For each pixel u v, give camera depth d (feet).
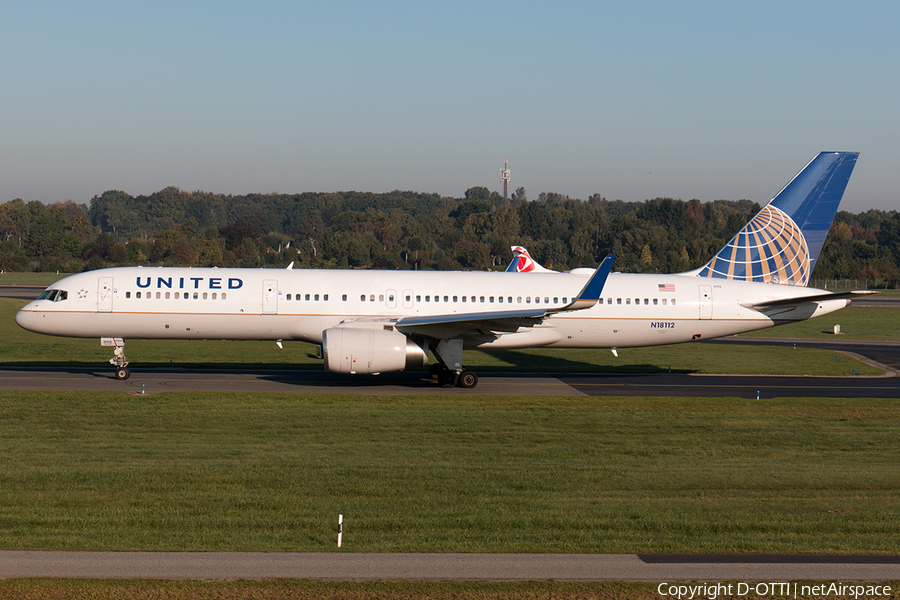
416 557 179.11
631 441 337.93
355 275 486.79
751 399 440.04
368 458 295.69
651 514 231.09
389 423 359.87
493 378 510.58
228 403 395.55
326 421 360.69
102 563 169.89
